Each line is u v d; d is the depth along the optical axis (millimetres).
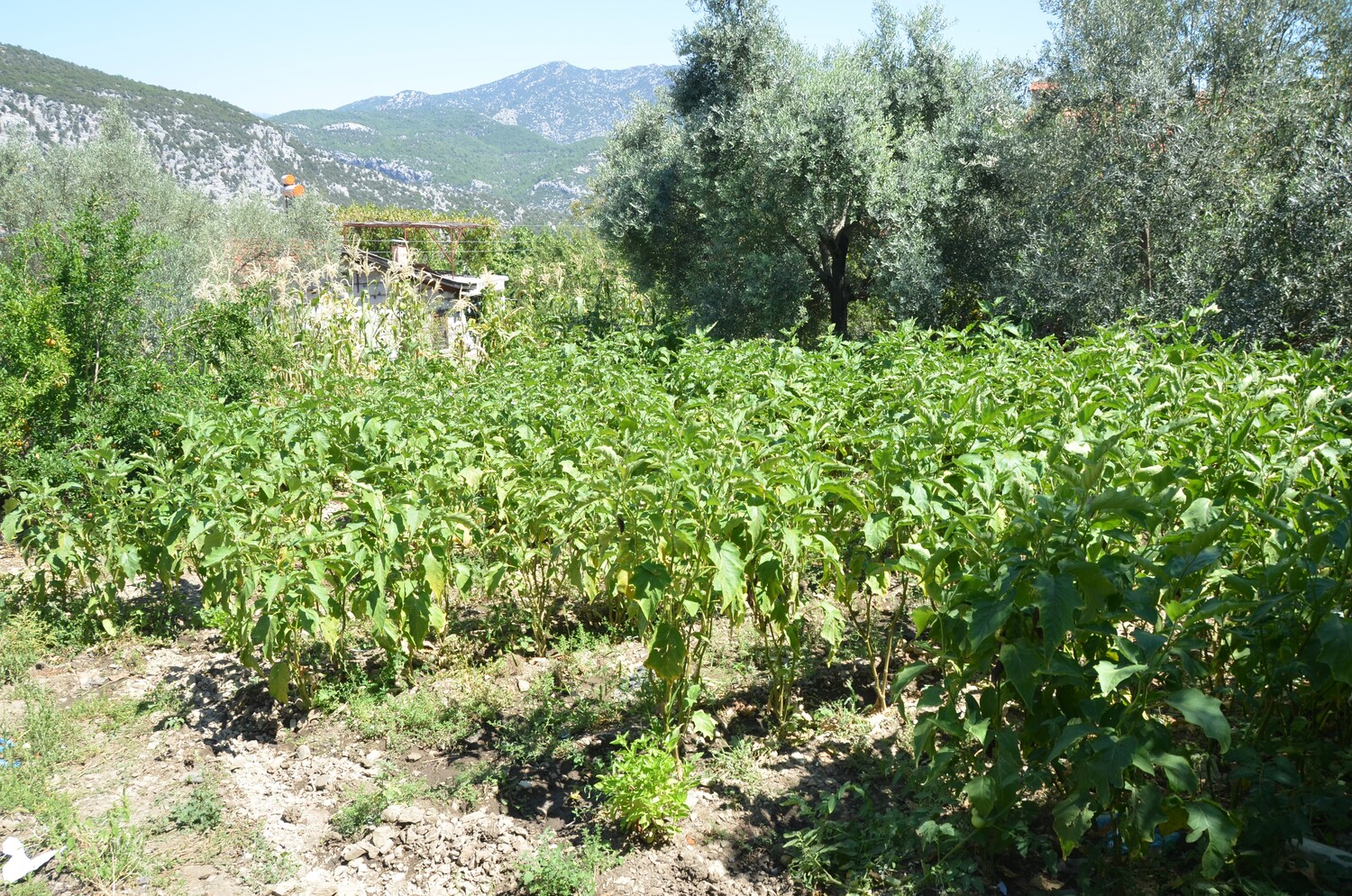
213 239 20969
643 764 3578
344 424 6570
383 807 4055
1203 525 3000
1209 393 4867
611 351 10875
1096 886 3084
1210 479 3791
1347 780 3334
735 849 3607
